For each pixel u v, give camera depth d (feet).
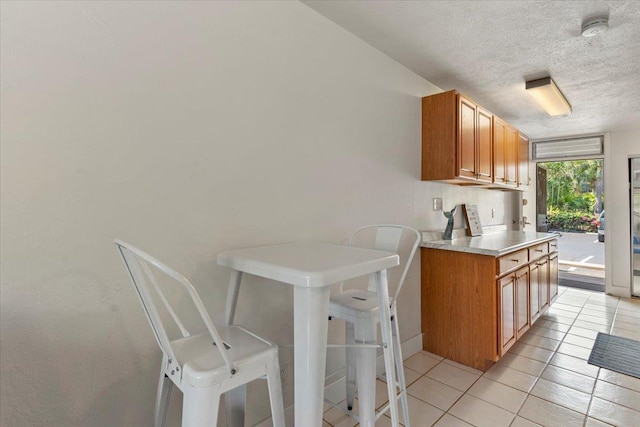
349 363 5.80
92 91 3.56
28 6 3.18
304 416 3.21
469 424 5.66
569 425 5.64
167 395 3.44
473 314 7.77
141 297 3.22
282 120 5.47
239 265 3.89
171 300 4.20
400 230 5.66
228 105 4.76
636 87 9.26
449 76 8.65
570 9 5.75
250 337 3.80
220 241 4.68
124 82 3.78
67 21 3.40
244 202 4.96
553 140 15.87
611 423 5.68
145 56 3.95
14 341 3.15
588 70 8.20
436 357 8.29
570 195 25.96
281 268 3.35
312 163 5.98
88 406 3.59
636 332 9.87
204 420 2.91
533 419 5.80
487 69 8.22
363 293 5.65
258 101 5.13
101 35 3.62
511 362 8.01
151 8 4.00
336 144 6.43
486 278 7.57
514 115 12.02
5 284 3.09
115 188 3.73
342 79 6.52
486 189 12.84
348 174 6.70
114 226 3.73
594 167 24.67
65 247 3.41
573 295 14.05
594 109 11.19
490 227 12.82
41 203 3.27
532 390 6.74
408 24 6.31
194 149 4.40
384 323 4.08
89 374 3.59
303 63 5.79
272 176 5.33
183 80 4.28
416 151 8.63
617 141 14.08
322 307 3.23
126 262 3.17
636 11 5.74
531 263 9.50
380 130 7.47
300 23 5.74
